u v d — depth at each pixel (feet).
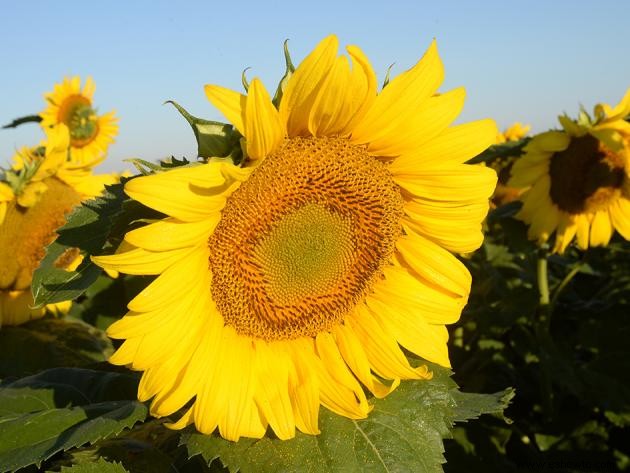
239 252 1.16
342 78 1.01
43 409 1.28
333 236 1.23
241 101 0.99
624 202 2.28
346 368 1.25
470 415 1.24
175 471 1.23
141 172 1.02
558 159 2.24
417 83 1.09
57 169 1.93
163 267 1.05
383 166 1.21
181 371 1.12
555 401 2.52
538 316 2.42
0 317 1.86
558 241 2.32
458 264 1.29
